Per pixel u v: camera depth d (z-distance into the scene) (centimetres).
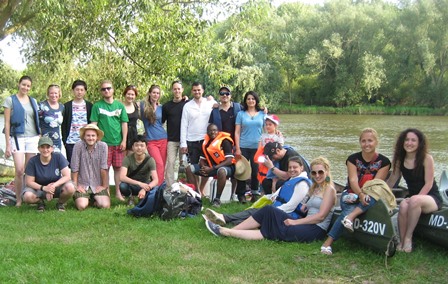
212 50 1335
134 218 728
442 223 560
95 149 809
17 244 579
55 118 827
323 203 616
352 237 593
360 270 523
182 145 873
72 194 776
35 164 769
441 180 645
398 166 612
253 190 870
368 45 4506
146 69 1302
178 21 1240
